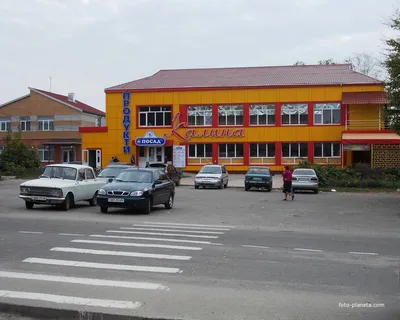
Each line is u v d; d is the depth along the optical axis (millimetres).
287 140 45312
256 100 45938
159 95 47531
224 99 46562
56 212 16344
